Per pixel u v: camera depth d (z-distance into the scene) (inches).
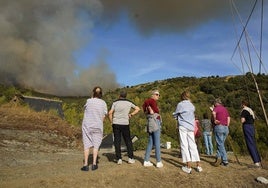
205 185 313.7
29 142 584.7
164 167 358.3
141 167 350.3
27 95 1471.5
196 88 3294.8
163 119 1422.2
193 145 346.3
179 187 303.0
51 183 272.8
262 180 330.6
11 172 320.8
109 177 302.0
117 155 368.8
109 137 1039.6
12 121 737.0
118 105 367.2
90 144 335.9
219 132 386.3
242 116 387.9
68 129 795.4
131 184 293.6
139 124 1284.4
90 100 341.1
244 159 466.9
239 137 836.6
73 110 1523.1
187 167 344.5
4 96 1306.6
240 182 329.1
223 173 354.6
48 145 598.9
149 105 354.6
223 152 387.5
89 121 335.3
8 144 534.9
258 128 716.7
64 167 355.6
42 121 796.0
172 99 2723.9
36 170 335.0
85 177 296.5
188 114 350.0
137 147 687.1
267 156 529.7
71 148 626.5
